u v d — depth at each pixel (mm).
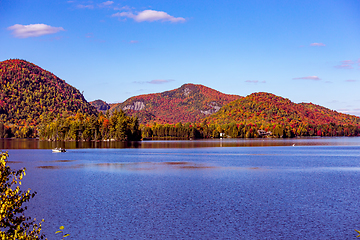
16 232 19703
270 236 34344
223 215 41688
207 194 54219
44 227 37094
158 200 49781
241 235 34625
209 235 34594
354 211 43531
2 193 20172
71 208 45031
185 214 42188
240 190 57906
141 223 38344
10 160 120938
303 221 39188
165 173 82375
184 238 33750
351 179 71562
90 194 54438
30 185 63719
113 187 61125
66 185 63312
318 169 91562
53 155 145875
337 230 36062
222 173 82188
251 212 43094
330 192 56031
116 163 109500
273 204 47312
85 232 35469
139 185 63156
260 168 94125
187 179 71562
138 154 154875
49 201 49250
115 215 41750
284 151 179875
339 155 150000
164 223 38469
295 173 82312
